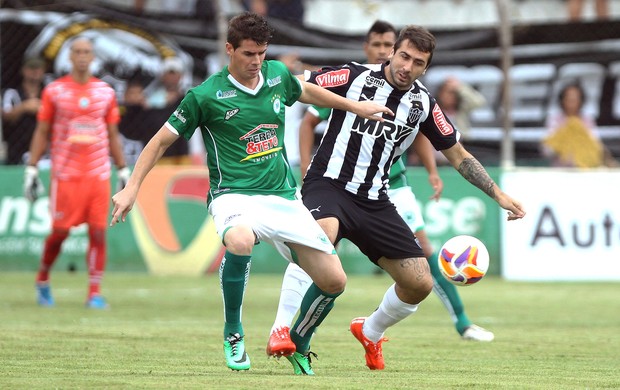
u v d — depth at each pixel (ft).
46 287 120.57
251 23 64.39
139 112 156.56
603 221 157.79
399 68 70.74
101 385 58.13
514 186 157.79
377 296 134.62
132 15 156.46
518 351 83.61
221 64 154.81
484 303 130.31
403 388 59.52
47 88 120.06
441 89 166.09
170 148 160.97
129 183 64.13
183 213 158.81
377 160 72.38
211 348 80.89
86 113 120.16
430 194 157.89
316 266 65.87
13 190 156.66
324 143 73.72
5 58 154.40
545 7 182.91
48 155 157.48
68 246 159.43
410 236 71.46
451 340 91.81
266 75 67.62
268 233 66.28
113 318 106.83
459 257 71.10
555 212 157.99
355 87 72.95
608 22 165.99
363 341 70.64
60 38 155.12
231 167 67.41
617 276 157.58
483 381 63.87
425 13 182.70
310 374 66.80
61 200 118.52
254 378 63.05
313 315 66.95
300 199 73.67
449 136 73.10
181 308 119.03
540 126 167.63
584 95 167.12
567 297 138.00
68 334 89.35
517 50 167.32
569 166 167.32
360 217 71.41
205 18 159.12
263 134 67.51
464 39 165.89
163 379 61.52
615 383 64.08
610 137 167.53
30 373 64.23
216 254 159.33
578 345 88.58
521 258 158.40
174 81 157.69
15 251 157.28
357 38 163.73
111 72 155.43
